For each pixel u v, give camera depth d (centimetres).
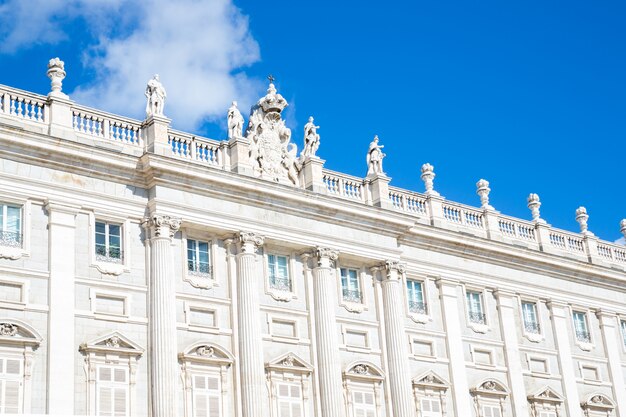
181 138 4506
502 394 5325
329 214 4838
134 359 4031
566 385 5656
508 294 5619
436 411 5019
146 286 4184
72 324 3900
